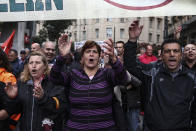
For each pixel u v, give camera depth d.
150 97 2.79
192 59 4.54
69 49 2.65
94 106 2.61
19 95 2.82
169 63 2.78
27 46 12.04
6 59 3.03
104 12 3.92
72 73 2.78
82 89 2.65
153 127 2.71
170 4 3.71
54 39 24.19
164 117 2.63
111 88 2.74
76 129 2.61
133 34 2.83
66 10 4.05
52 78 2.71
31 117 2.77
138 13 3.81
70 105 2.75
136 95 3.83
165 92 2.70
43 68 2.95
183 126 2.61
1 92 2.75
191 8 3.67
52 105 2.66
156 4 3.74
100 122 2.59
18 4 4.19
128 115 3.97
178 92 2.68
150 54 7.15
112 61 2.56
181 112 2.62
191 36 19.61
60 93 2.83
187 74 2.74
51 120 2.75
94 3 3.95
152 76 2.84
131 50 2.84
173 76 2.76
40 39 24.52
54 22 23.03
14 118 2.85
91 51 2.76
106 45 2.52
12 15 4.21
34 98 2.80
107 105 2.66
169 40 2.81
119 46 4.64
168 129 2.60
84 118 2.59
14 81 2.87
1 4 4.23
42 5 4.13
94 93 2.62
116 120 2.74
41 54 2.96
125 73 2.60
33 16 4.16
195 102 2.71
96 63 2.79
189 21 17.83
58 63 2.65
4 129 2.81
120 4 3.85
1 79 2.80
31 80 2.97
